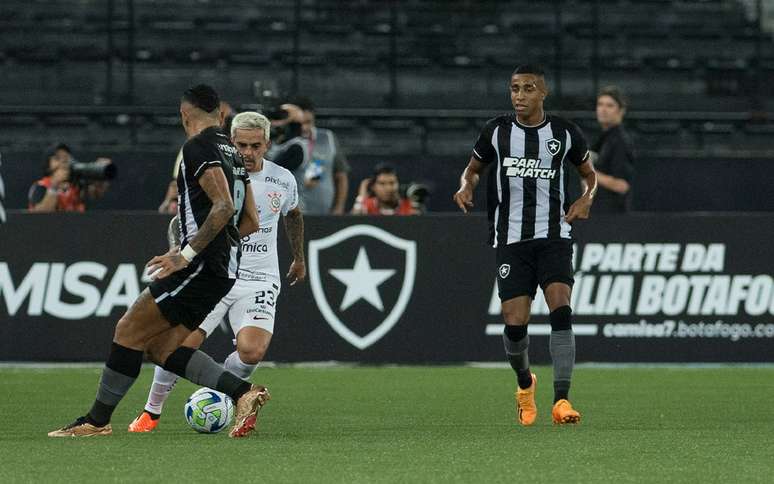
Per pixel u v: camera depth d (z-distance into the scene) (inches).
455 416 1152.2
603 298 1720.0
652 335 1724.9
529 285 1075.3
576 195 2009.1
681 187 2377.0
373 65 2797.7
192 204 875.4
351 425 1064.2
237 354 1056.2
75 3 2938.0
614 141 1788.9
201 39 2881.4
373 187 2009.1
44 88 2736.2
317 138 1879.9
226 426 976.3
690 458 829.2
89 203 2265.0
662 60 2891.2
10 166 2252.7
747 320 1736.0
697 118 2588.6
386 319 1704.0
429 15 2950.3
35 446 871.1
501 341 1713.8
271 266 1071.6
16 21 2883.9
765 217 1736.0
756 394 1386.6
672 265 1727.4
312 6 2817.4
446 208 2306.8
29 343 1664.6
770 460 820.6
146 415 1007.0
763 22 3056.1
